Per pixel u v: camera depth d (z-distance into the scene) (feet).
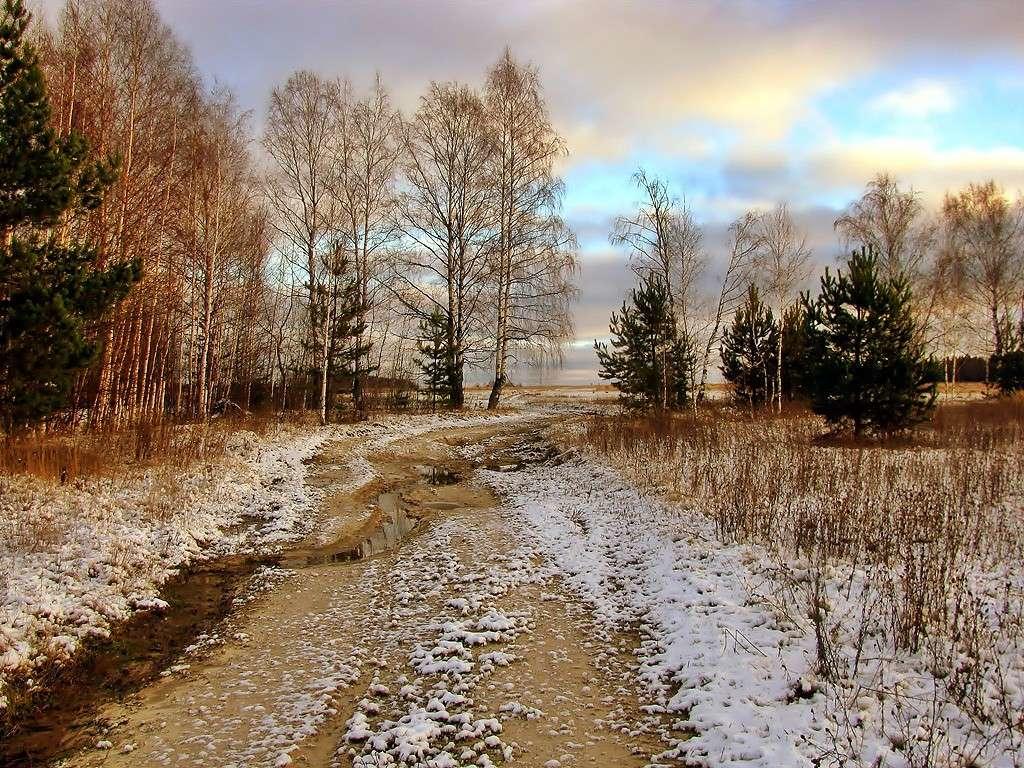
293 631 23.82
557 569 29.45
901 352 50.65
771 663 17.98
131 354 68.90
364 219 84.99
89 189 32.60
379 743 15.56
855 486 33.17
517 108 90.74
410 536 37.24
